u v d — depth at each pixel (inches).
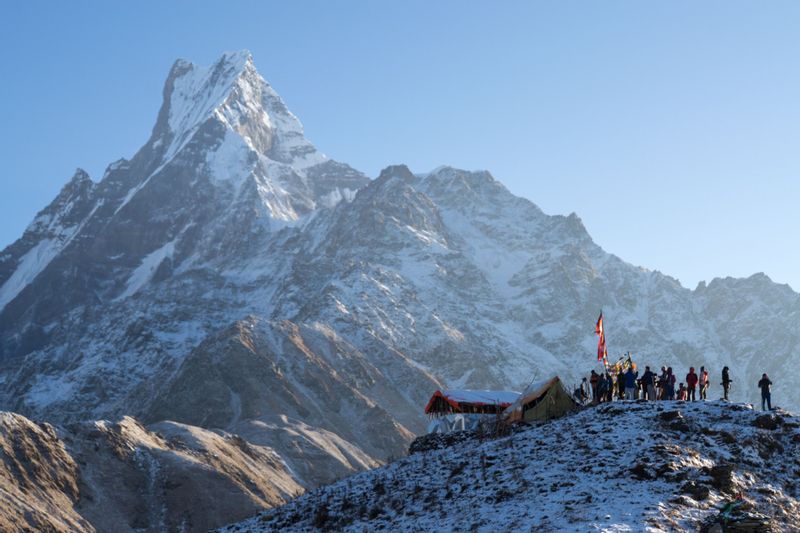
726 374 2472.9
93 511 6909.5
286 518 2003.0
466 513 1663.4
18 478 6683.1
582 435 1946.4
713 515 1496.1
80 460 7391.7
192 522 7150.6
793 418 2023.9
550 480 1723.7
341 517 1886.1
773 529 1432.1
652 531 1419.8
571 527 1460.4
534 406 2447.1
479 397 2930.6
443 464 2021.4
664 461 1711.4
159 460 7800.2
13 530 5920.3
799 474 1812.3
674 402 2162.9
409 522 1717.5
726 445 1867.6
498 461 1924.2
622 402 2176.4
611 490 1624.0
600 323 2736.2
